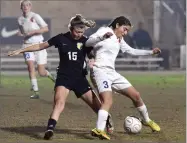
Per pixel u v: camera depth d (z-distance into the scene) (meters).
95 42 21.47
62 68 21.88
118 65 74.06
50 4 81.88
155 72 71.62
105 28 22.12
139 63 74.69
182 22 77.00
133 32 77.12
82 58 21.94
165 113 30.28
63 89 21.70
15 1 79.38
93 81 22.25
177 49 76.38
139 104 23.08
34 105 33.84
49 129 21.31
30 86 49.62
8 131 23.69
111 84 22.33
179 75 66.06
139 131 22.92
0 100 36.62
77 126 25.28
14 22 72.69
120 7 82.44
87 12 82.81
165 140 21.59
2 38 72.31
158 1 77.75
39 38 38.44
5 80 56.53
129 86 22.62
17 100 36.75
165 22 77.69
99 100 22.20
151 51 23.28
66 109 31.80
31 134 22.86
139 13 81.38
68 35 21.92
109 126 22.84
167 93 43.31
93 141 21.12
